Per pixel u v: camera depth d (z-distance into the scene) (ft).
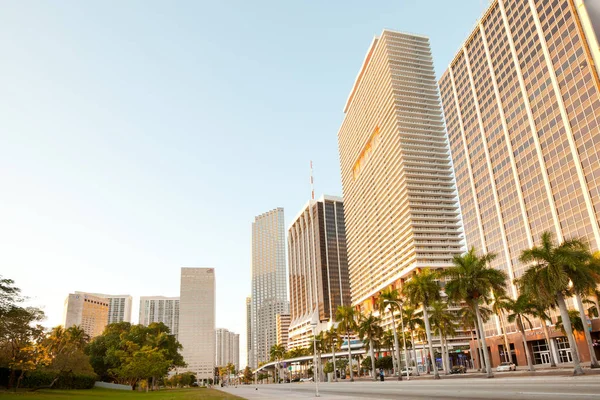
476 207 419.13
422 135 597.93
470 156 436.76
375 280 644.69
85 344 329.72
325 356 543.39
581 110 297.12
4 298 151.23
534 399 60.70
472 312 228.43
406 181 565.94
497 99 391.65
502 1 389.39
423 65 644.69
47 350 220.84
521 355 326.44
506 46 382.83
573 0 306.35
